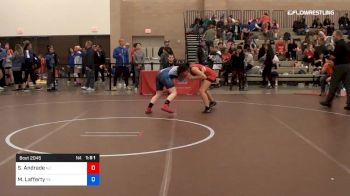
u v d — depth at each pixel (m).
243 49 22.36
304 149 8.12
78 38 31.59
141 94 18.52
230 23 28.83
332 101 15.09
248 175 6.43
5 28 30.94
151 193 5.63
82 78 23.12
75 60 23.42
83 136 9.43
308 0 33.00
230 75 21.86
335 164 7.04
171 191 5.71
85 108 14.15
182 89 18.44
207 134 9.62
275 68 22.89
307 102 15.60
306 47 25.55
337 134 9.58
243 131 9.98
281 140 8.96
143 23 33.06
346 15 30.50
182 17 33.00
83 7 30.75
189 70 12.54
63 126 10.71
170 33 33.06
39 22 30.83
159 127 10.52
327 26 29.48
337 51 13.65
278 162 7.17
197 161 7.24
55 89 20.56
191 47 28.52
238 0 33.03
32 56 21.02
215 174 6.48
